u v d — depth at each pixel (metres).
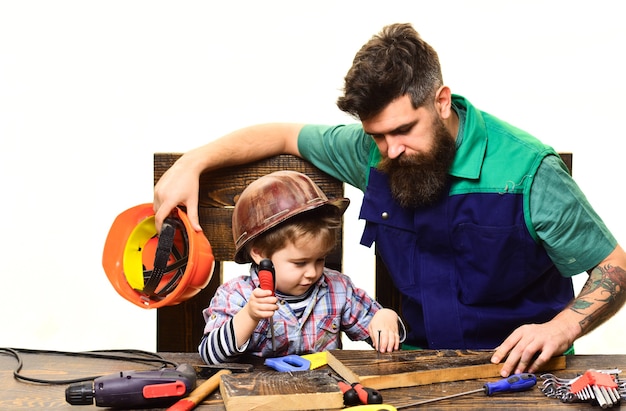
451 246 1.79
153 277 1.75
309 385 1.27
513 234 1.73
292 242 1.61
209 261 1.76
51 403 1.28
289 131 2.02
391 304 2.03
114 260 1.82
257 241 1.65
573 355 1.58
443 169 1.70
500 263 1.75
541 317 1.81
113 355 1.58
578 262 1.73
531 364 1.46
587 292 1.64
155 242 1.86
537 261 1.77
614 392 1.26
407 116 1.61
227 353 1.53
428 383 1.37
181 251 1.83
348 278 1.86
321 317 1.76
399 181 1.70
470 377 1.41
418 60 1.61
